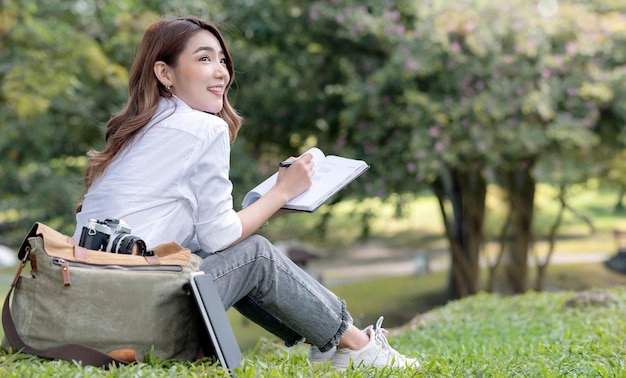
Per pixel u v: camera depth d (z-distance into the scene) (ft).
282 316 10.90
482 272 67.62
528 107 39.91
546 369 12.75
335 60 44.52
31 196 45.29
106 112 44.93
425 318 24.72
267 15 42.16
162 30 11.26
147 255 10.23
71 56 38.73
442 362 13.37
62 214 45.27
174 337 10.09
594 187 58.18
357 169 11.32
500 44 40.16
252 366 10.17
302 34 43.09
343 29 41.78
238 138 42.55
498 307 24.94
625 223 94.17
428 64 39.58
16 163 46.55
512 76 41.04
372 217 48.75
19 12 39.37
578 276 68.33
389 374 10.92
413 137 40.06
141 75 11.23
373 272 73.97
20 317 9.72
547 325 20.68
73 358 9.59
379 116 41.39
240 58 44.21
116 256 9.89
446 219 51.08
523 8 40.70
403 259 80.69
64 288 9.57
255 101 45.52
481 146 40.06
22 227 46.85
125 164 10.80
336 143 44.65
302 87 45.29
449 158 40.16
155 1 41.93
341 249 86.79
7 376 9.17
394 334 22.68
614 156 44.57
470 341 18.75
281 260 10.78
